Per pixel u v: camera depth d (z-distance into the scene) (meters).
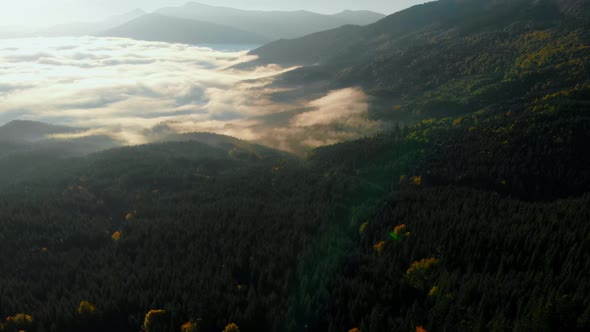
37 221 151.25
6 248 128.88
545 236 87.81
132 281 98.44
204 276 96.62
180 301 87.00
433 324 66.56
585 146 153.62
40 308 91.12
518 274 75.19
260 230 124.88
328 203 145.25
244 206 150.12
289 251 105.31
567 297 63.31
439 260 83.75
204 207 155.88
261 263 101.75
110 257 118.50
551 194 135.88
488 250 87.62
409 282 80.31
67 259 120.50
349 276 87.75
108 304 86.31
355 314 74.06
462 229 97.44
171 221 141.75
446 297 70.25
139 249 120.38
